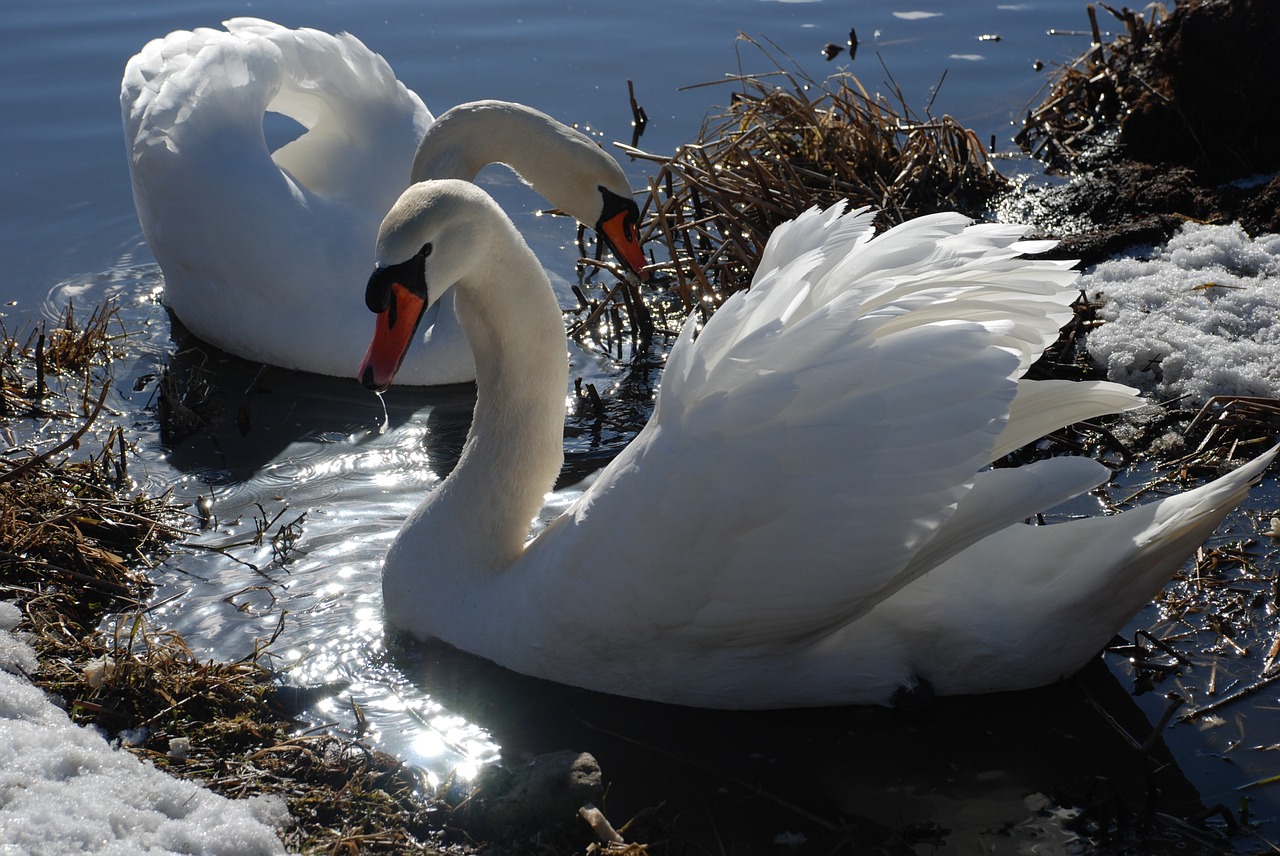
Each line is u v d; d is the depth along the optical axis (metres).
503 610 5.32
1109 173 9.32
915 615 4.97
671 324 8.31
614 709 5.21
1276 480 6.35
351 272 7.80
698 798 4.79
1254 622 5.47
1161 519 4.73
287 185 7.94
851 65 11.05
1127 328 7.35
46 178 9.59
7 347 7.66
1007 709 5.09
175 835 4.40
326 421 7.34
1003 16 12.07
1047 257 8.32
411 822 4.69
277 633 5.62
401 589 5.58
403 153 8.40
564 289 8.70
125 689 5.17
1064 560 4.88
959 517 4.64
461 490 5.57
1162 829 4.53
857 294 4.67
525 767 4.78
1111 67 10.30
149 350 8.05
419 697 5.28
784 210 8.45
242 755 4.96
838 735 5.05
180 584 5.96
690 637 4.99
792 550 4.68
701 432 4.70
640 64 11.20
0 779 4.45
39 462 6.10
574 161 7.81
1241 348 7.05
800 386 4.59
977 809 4.69
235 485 6.72
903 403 4.53
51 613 5.64
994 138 10.07
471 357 7.66
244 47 8.24
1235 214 8.63
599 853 4.45
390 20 12.11
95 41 11.45
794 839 4.59
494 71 11.02
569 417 7.36
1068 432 6.80
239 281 7.79
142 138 8.01
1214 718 5.00
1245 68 9.12
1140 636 5.45
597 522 4.93
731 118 10.05
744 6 12.53
